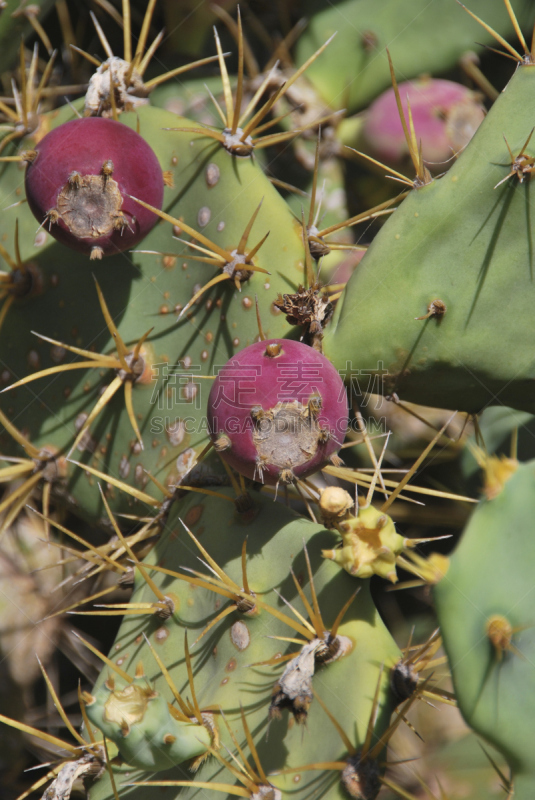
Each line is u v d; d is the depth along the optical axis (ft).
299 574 2.27
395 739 2.39
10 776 2.59
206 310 2.43
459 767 2.31
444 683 2.46
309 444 2.22
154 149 2.48
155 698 2.20
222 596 2.32
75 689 2.63
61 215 2.34
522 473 2.17
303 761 2.20
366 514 2.19
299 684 2.16
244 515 2.34
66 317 2.51
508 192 2.27
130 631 2.39
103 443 2.49
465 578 2.14
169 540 2.41
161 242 2.47
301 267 2.39
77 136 2.35
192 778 2.27
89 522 2.53
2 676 2.58
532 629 2.14
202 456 2.39
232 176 2.41
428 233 2.30
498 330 2.30
